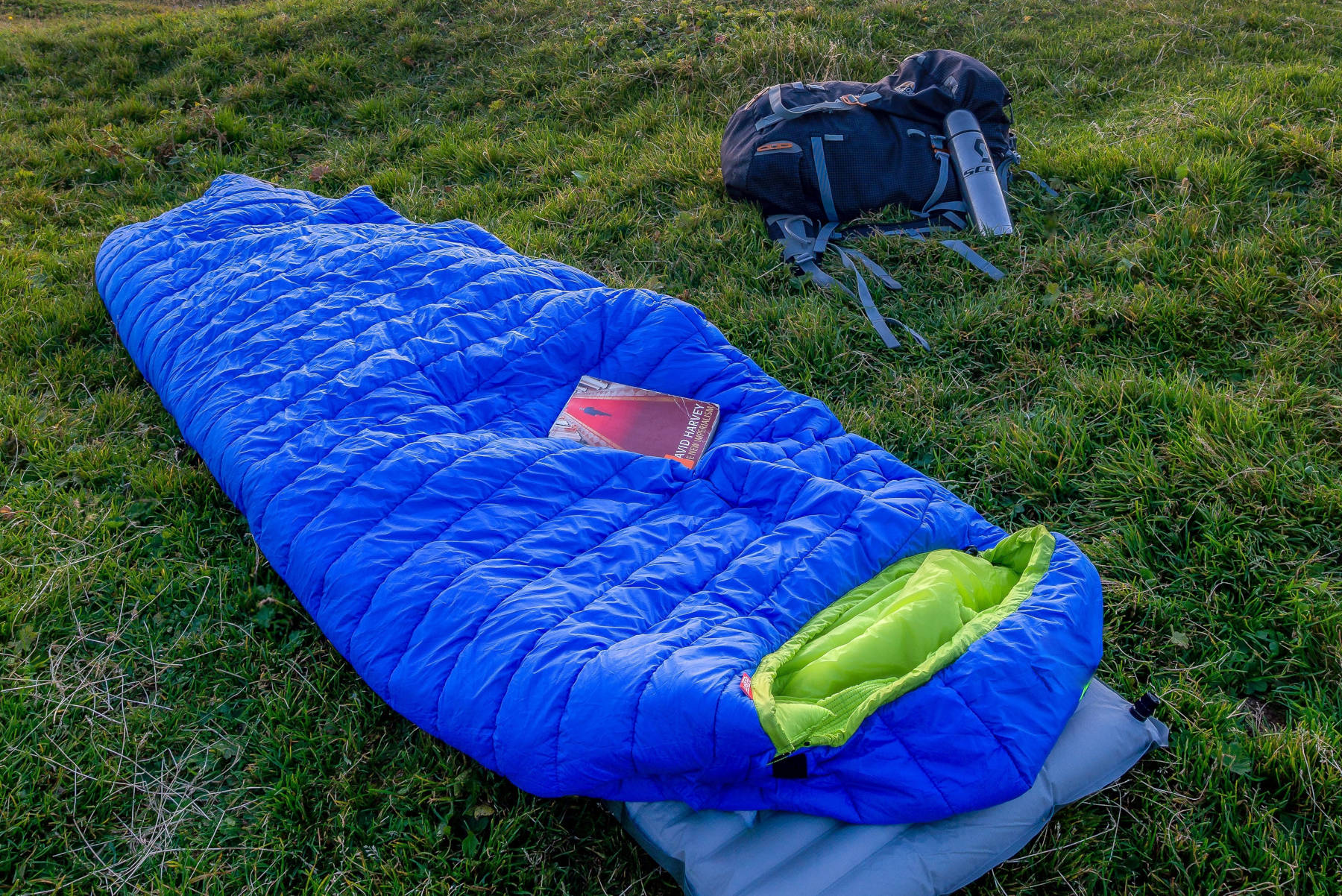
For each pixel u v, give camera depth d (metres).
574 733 1.66
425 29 6.09
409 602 1.96
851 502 2.11
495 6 6.20
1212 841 1.76
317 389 2.51
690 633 1.78
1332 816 1.78
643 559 2.05
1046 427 2.72
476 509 2.17
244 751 2.07
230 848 1.88
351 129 5.44
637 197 4.20
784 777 1.66
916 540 2.08
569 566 2.02
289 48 6.08
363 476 2.23
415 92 5.61
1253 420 2.57
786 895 1.58
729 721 1.54
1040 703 1.71
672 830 1.72
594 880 1.81
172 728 2.12
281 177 4.99
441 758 1.99
